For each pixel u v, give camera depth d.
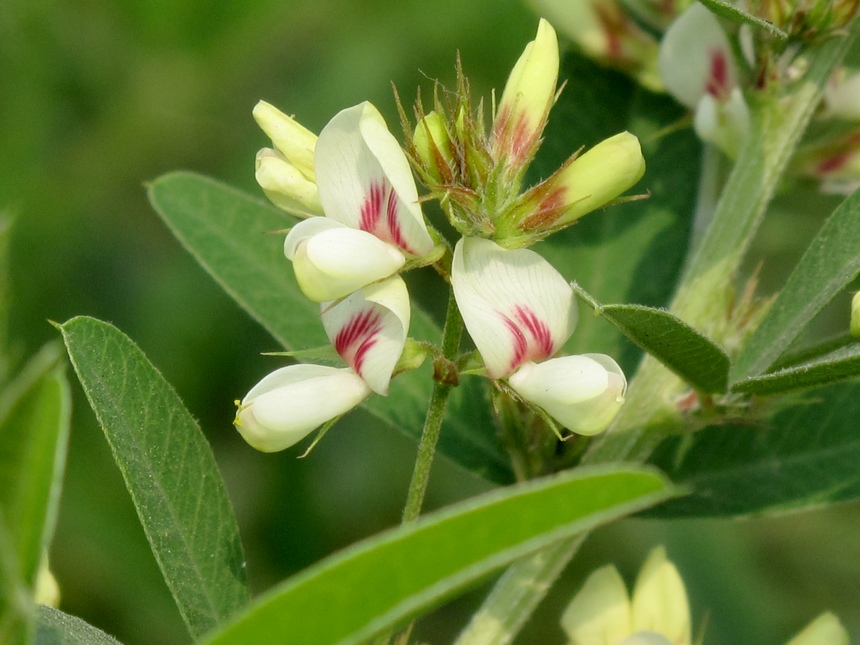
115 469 0.19
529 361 0.11
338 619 0.09
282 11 0.19
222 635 0.09
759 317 0.13
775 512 0.13
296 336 0.14
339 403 0.12
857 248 0.12
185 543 0.12
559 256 0.15
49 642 0.11
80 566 0.19
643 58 0.15
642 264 0.15
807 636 0.13
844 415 0.13
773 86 0.14
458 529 0.09
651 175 0.15
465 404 0.14
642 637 0.13
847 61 0.16
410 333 0.14
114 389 0.11
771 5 0.13
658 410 0.13
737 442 0.14
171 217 0.14
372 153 0.11
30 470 0.09
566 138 0.15
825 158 0.15
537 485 0.09
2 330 0.09
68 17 0.19
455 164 0.12
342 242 0.11
